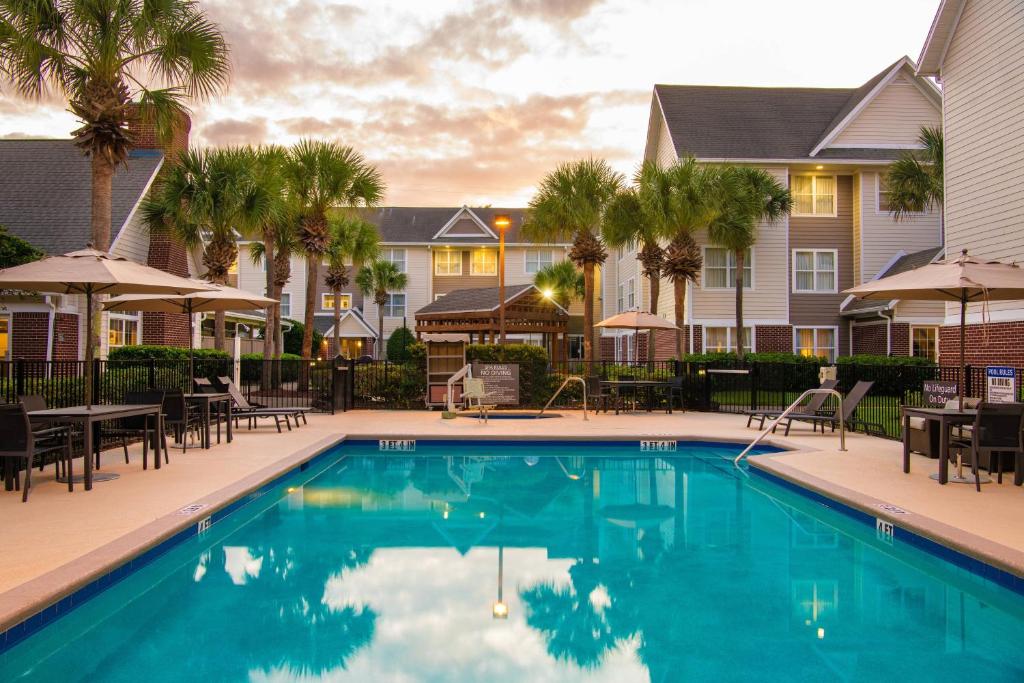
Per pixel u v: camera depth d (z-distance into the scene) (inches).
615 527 261.4
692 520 272.7
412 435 458.3
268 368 857.5
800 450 400.5
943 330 577.0
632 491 330.3
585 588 192.4
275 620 167.0
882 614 173.5
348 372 665.6
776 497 317.1
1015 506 248.1
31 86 441.7
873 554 227.1
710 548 233.0
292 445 405.1
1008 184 502.6
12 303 693.3
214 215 720.3
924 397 389.1
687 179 765.9
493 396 649.6
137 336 869.2
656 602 181.9
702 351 953.5
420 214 1540.4
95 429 313.0
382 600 181.3
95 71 447.5
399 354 1290.6
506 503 302.0
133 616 169.3
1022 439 278.8
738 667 142.6
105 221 456.1
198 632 160.1
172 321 919.7
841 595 187.8
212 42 461.4
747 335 957.2
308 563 213.9
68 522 215.5
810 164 946.1
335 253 1141.7
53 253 705.6
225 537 244.1
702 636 159.6
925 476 312.2
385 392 681.0
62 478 290.0
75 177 821.9
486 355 676.1
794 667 142.5
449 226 1433.3
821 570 209.8
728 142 962.7
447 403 616.7
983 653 149.9
